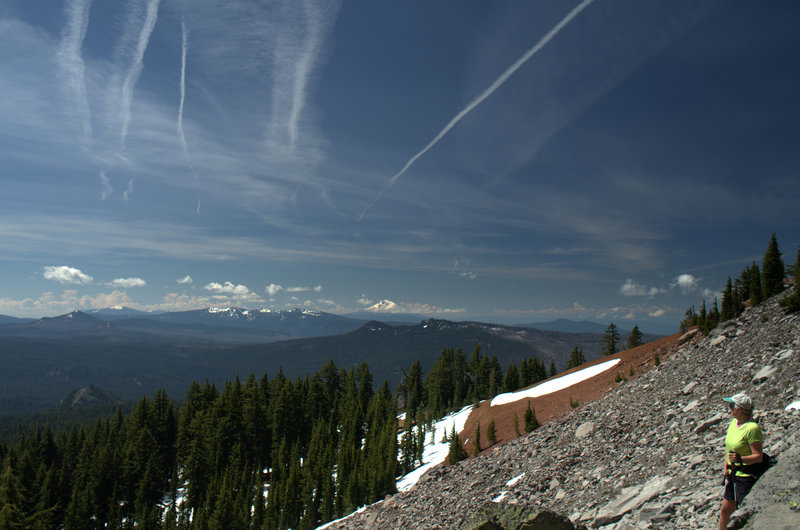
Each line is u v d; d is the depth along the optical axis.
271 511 63.44
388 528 31.73
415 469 61.62
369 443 74.44
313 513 63.44
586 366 75.38
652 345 62.16
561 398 56.38
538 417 51.88
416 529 27.78
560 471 24.36
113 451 87.62
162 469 87.06
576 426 33.75
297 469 68.12
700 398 23.25
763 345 27.00
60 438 111.31
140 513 72.81
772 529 6.48
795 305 31.08
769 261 42.88
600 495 17.06
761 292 43.44
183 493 81.81
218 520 58.25
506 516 9.95
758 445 7.67
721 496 10.30
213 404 97.00
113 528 73.00
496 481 30.02
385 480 53.62
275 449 85.75
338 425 97.38
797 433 11.23
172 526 65.81
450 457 47.75
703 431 17.39
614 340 106.56
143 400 100.62
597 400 41.31
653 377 36.50
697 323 53.91
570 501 18.86
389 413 94.50
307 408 96.44
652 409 26.92
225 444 86.38
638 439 22.33
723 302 45.19
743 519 7.27
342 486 60.62
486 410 72.94
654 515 11.04
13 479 62.81
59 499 76.88
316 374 108.69
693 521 9.90
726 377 24.61
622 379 47.97
